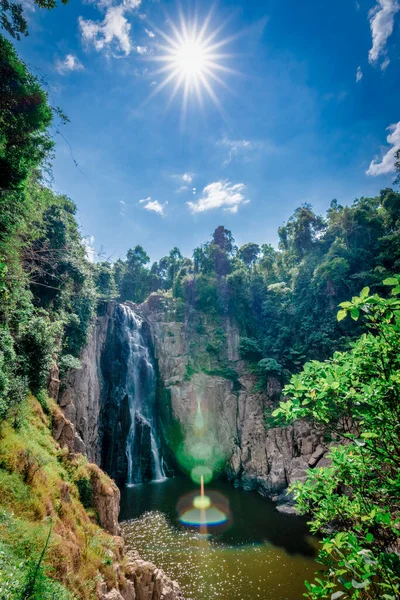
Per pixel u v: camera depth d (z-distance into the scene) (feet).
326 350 118.01
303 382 17.15
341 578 11.96
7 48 43.78
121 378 127.44
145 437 124.88
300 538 64.13
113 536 43.24
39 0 42.55
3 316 53.06
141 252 236.43
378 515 13.75
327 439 18.42
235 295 159.94
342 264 125.18
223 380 137.08
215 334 152.56
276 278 172.04
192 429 130.00
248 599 45.06
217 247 180.04
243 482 105.09
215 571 52.39
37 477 35.12
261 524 72.02
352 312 14.35
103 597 30.76
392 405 14.43
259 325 156.46
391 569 11.31
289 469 94.53
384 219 152.35
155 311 165.48
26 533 26.86
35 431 46.50
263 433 110.52
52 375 70.13
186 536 66.23
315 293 131.03
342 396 16.34
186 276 176.14
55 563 26.73
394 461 14.35
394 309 13.60
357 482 17.17
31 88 46.09
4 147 47.88
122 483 110.73
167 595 40.57
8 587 20.08
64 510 36.52
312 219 169.37
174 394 135.23
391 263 126.00
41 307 76.64
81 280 92.63
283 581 49.24
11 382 46.44
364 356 15.93
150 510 82.58
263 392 126.21
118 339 134.92
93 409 101.50
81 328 94.99
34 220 70.23
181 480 118.62
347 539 13.64
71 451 57.98
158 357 146.92
